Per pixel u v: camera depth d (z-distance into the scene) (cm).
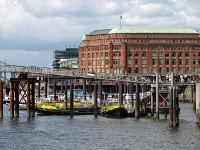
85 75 17900
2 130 12612
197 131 12319
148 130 12556
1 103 15100
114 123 14038
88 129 12800
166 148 10256
